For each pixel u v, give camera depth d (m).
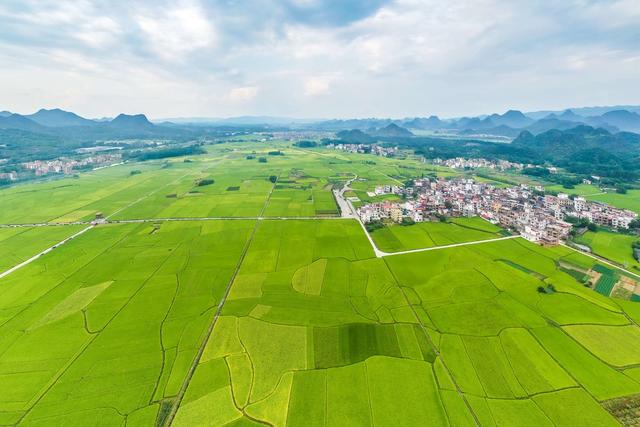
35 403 57.22
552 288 95.25
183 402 56.69
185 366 65.12
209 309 84.94
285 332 75.38
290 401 56.69
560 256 117.81
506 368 64.81
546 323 79.06
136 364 65.81
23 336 75.44
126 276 103.44
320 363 65.69
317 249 123.69
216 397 57.59
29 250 126.50
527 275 103.00
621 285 97.50
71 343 72.69
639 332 76.38
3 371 64.75
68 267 110.56
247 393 58.44
